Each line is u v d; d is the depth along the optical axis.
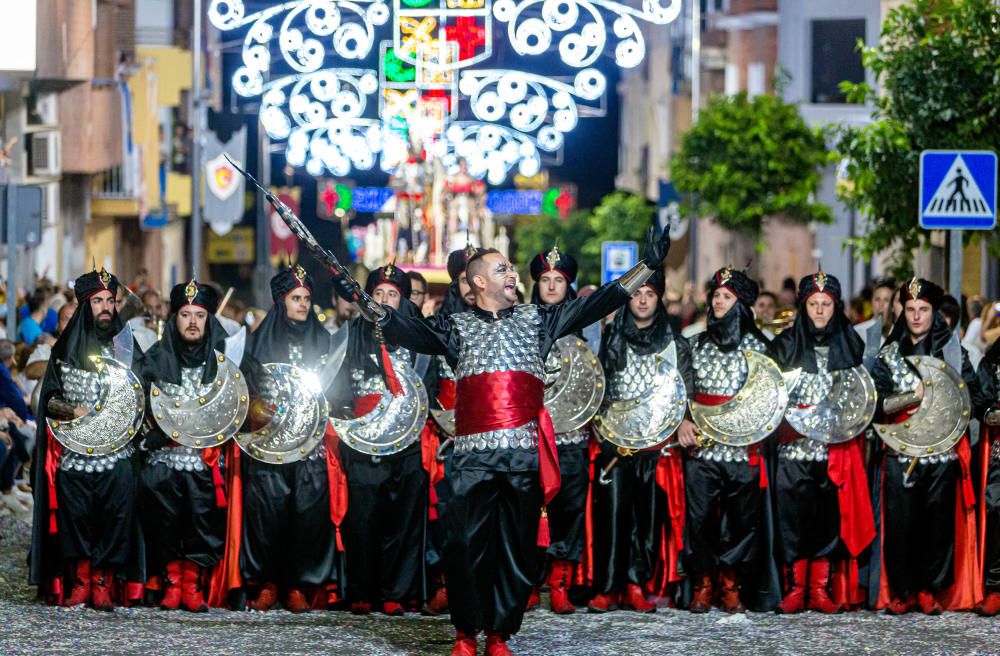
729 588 14.61
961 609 14.54
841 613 14.48
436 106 19.78
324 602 14.62
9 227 22.95
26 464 20.66
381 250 44.03
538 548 14.12
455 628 12.60
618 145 89.38
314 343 14.63
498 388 12.15
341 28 19.33
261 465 14.38
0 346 19.11
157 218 60.31
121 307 15.88
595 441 14.64
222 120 47.47
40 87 40.94
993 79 23.02
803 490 14.51
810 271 50.97
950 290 18.80
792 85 49.56
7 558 16.62
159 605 14.51
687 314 26.91
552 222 67.25
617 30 18.86
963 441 14.55
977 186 18.61
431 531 14.65
